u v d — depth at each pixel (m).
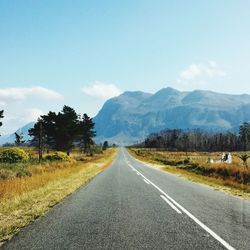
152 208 11.80
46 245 7.02
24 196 13.45
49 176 21.45
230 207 12.57
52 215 10.34
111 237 7.70
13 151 37.38
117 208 11.71
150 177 26.95
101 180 23.41
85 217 10.05
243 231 8.55
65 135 75.12
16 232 8.14
